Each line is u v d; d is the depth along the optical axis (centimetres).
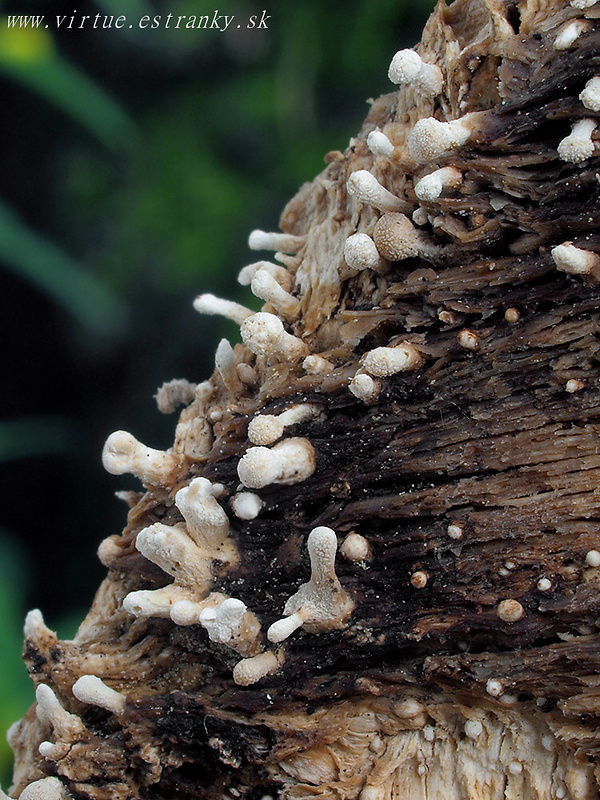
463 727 10
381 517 10
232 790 10
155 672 10
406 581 10
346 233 10
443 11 10
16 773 11
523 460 10
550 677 9
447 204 10
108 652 10
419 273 10
